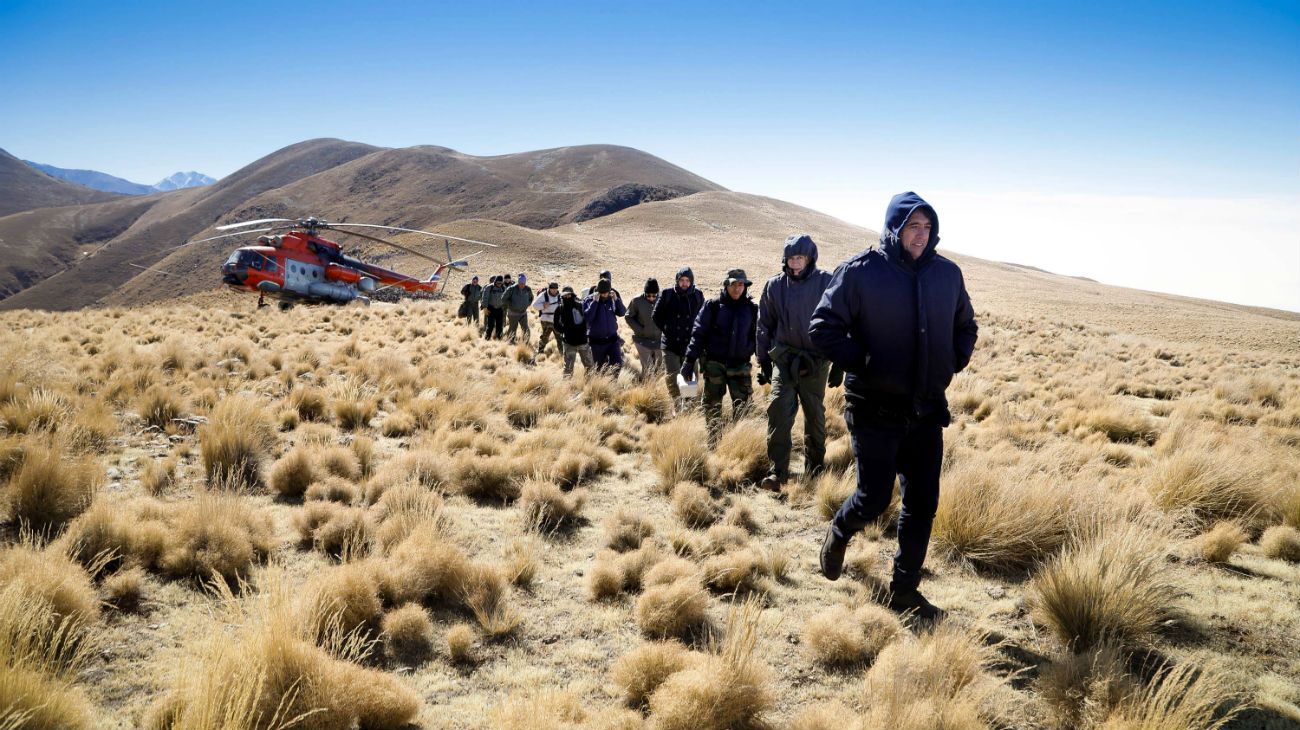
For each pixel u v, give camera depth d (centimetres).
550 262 8406
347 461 545
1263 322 6097
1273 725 259
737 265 8625
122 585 323
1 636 243
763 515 510
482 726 251
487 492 534
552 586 378
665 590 340
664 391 884
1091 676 274
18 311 1794
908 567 345
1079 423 921
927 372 320
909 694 250
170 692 239
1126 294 10681
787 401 576
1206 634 331
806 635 313
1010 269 14125
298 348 1206
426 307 2783
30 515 393
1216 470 518
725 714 249
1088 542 379
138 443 596
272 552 386
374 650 303
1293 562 427
